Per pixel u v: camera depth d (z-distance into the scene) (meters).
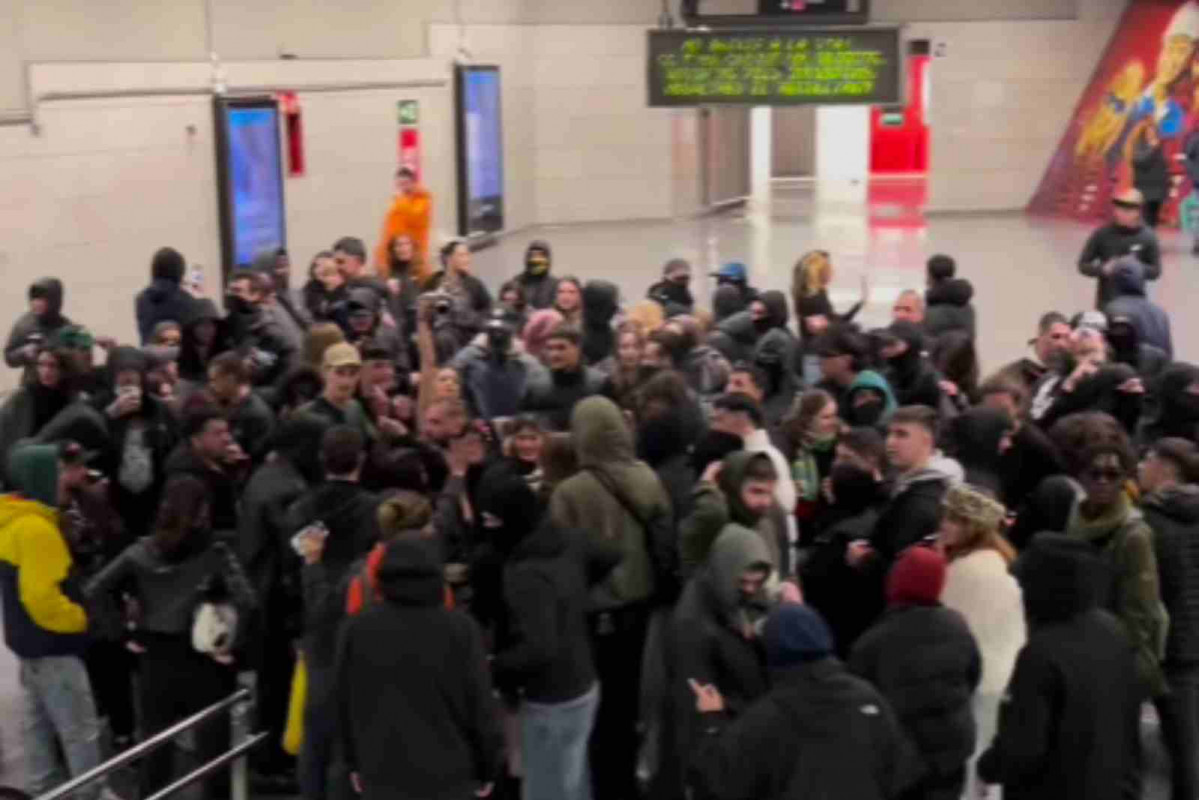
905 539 7.52
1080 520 7.77
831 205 35.84
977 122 33.72
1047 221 31.98
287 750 8.11
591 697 7.40
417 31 26.88
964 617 6.89
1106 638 6.31
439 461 9.00
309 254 23.44
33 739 8.55
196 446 9.00
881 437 8.29
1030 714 6.23
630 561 7.89
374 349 10.52
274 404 10.51
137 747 7.00
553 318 12.03
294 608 8.48
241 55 21.64
